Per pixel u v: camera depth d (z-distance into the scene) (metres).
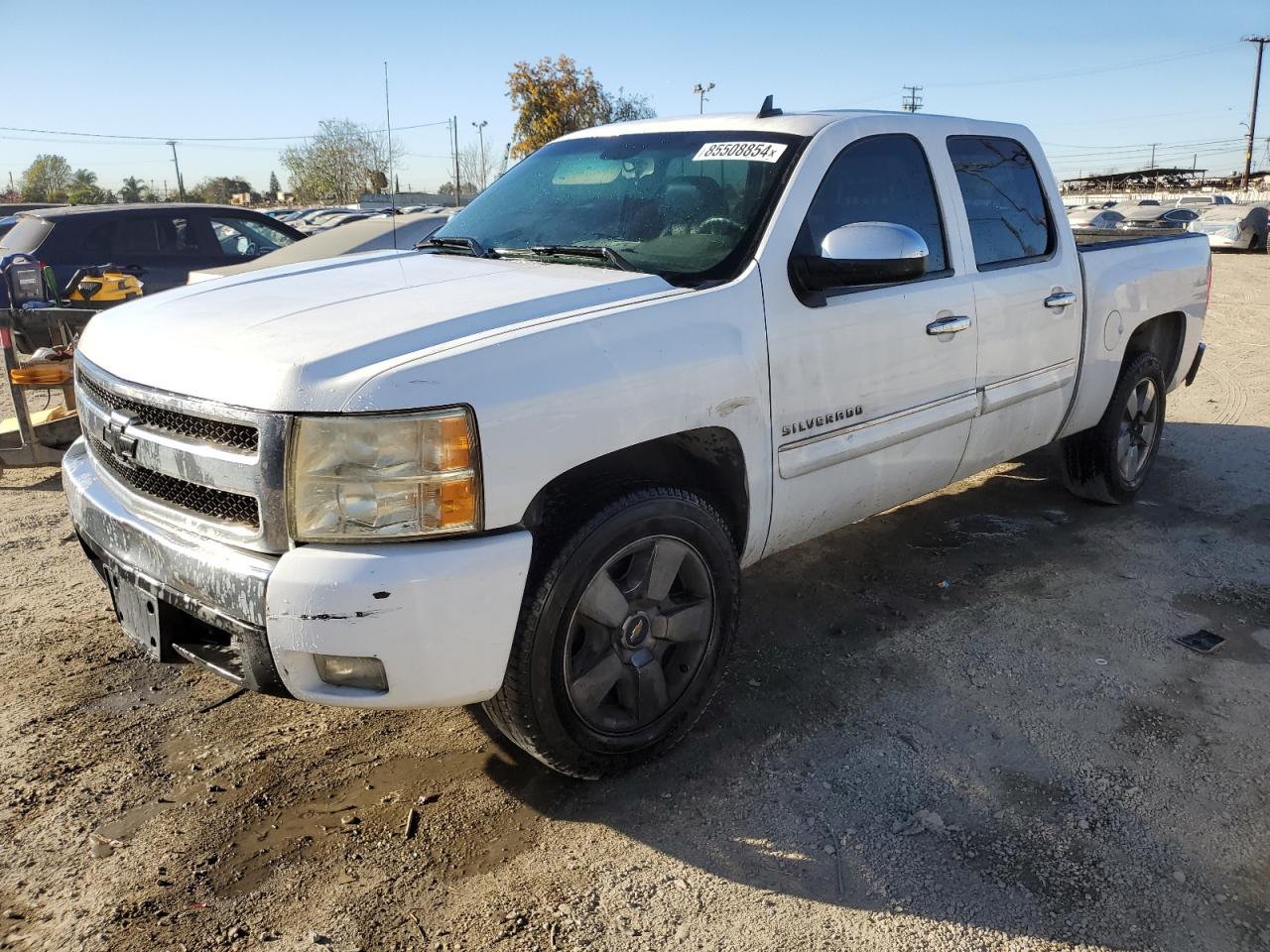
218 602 2.37
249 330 2.58
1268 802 2.79
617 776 2.90
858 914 2.38
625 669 2.81
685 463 3.10
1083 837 2.64
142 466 2.62
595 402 2.54
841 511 3.50
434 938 2.30
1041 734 3.13
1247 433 6.82
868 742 3.08
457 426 2.31
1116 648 3.69
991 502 5.36
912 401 3.57
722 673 3.09
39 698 3.33
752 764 2.97
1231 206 21.91
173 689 3.41
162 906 2.39
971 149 4.03
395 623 2.27
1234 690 3.39
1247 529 4.95
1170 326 5.41
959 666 3.55
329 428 2.25
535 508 2.49
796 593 4.18
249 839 2.64
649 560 2.79
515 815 2.74
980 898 2.42
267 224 9.94
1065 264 4.34
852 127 3.50
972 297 3.78
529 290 2.84
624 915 2.37
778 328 3.05
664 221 3.35
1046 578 4.33
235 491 2.35
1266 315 12.20
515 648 2.53
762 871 2.52
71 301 7.51
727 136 3.55
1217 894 2.44
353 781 2.90
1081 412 4.65
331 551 2.29
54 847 2.60
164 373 2.53
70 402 5.95
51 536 4.90
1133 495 5.29
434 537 2.34
